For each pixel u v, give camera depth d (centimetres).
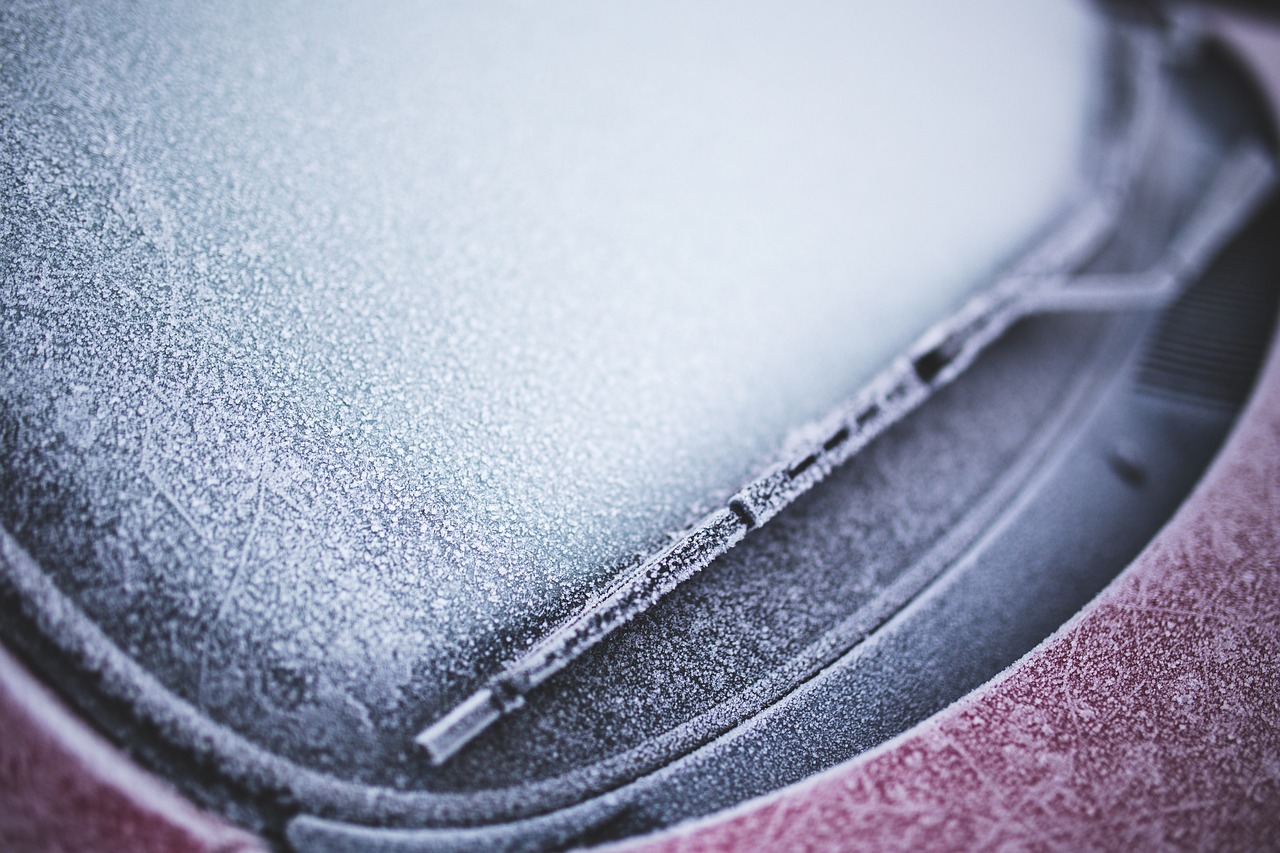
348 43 66
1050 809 54
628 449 61
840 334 68
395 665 57
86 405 57
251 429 58
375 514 58
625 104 71
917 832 54
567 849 56
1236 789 55
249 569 57
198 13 64
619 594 58
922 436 66
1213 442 67
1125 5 112
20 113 60
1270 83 100
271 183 62
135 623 56
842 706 59
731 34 76
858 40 80
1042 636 60
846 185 73
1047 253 74
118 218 59
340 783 56
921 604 61
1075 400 70
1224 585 59
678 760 58
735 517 59
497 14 71
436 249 63
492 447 60
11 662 55
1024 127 83
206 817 55
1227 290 76
